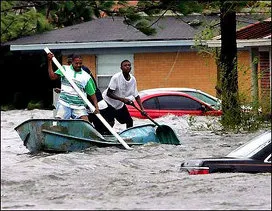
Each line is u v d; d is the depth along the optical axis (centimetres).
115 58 7825
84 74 4172
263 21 5900
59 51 8181
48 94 8475
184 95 6169
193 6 5062
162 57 7681
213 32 5638
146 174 3095
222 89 4988
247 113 4906
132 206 2295
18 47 8050
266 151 2692
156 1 5238
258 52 6353
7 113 7488
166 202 2356
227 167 2695
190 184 2612
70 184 2850
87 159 3631
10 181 2930
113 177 3027
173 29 7662
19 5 8956
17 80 8525
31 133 3941
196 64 7575
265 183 2548
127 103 4419
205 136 4662
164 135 4238
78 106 4144
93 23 8262
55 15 9100
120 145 3991
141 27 5353
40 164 3456
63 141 3922
